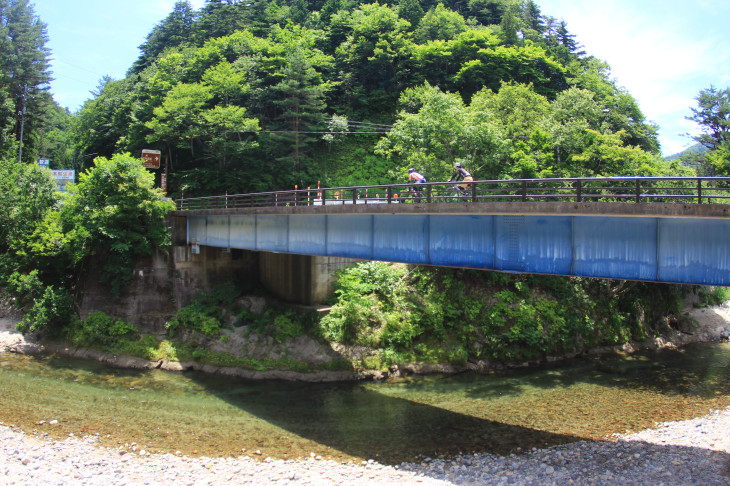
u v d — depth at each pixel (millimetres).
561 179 13703
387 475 14750
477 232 16047
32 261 31016
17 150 50875
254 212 24984
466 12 80438
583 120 38312
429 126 32594
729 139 43438
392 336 26609
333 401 21609
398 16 70500
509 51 58781
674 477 14336
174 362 26406
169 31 78812
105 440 17125
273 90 50688
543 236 14539
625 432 18031
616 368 26781
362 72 60656
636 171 34281
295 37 61375
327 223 21359
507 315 28656
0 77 51656
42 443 16719
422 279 30500
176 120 42438
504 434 17938
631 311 32125
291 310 29219
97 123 55844
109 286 29500
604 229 13445
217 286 31734
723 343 32750
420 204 16969
